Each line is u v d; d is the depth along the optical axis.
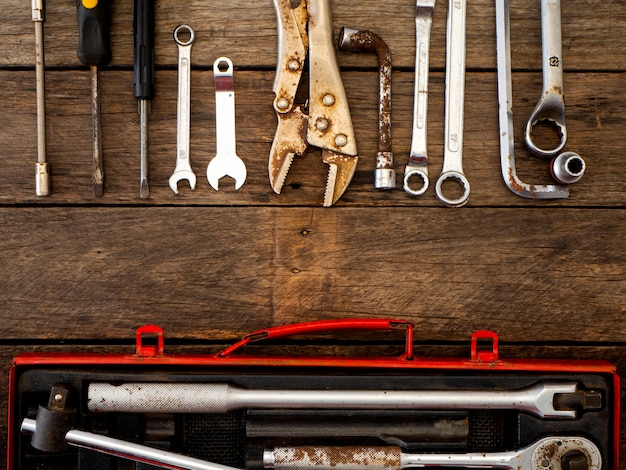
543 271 0.65
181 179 0.64
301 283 0.65
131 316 0.65
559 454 0.58
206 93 0.65
